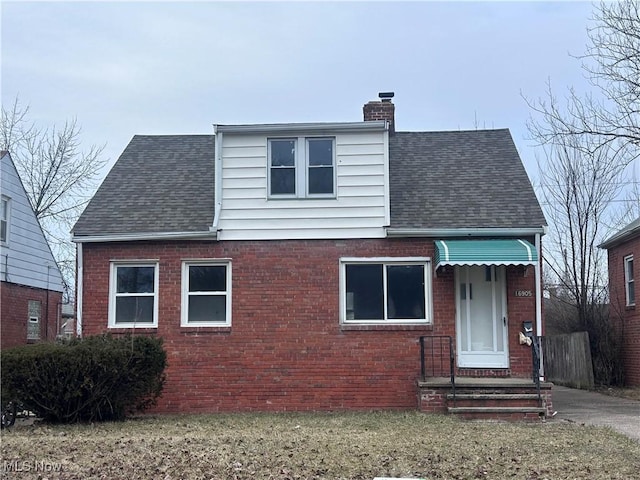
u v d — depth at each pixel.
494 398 13.38
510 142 18.22
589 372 20.78
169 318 15.28
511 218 15.15
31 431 12.05
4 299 22.39
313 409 14.84
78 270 15.60
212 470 8.73
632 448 10.07
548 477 8.36
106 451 9.95
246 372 15.05
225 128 15.51
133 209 16.28
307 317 15.12
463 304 15.04
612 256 23.20
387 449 9.90
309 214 15.39
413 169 17.23
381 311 15.14
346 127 15.42
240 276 15.33
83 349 12.97
